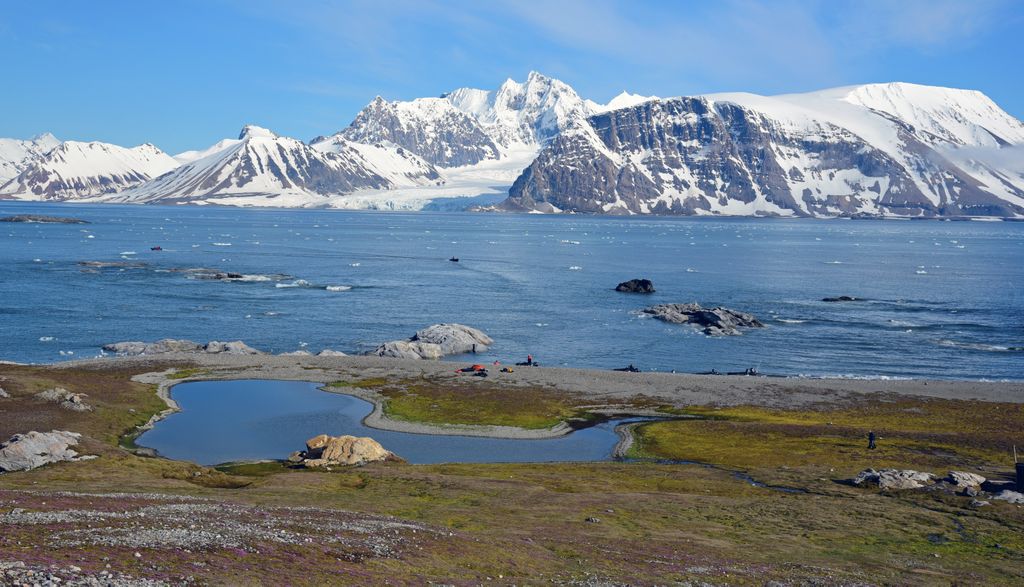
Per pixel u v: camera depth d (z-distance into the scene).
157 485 63.03
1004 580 46.91
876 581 45.59
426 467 77.25
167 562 34.22
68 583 29.16
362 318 179.00
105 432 88.06
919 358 144.38
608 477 74.38
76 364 121.44
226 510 48.34
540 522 56.19
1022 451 84.56
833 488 70.50
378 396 110.12
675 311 186.75
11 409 90.44
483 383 117.56
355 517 50.97
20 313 172.88
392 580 37.03
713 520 59.41
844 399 110.75
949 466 78.81
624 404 107.56
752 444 88.56
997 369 135.88
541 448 88.94
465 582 38.53
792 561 49.12
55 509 44.12
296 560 37.50
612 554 47.81
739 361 141.12
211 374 120.62
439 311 191.75
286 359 130.62
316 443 81.75
